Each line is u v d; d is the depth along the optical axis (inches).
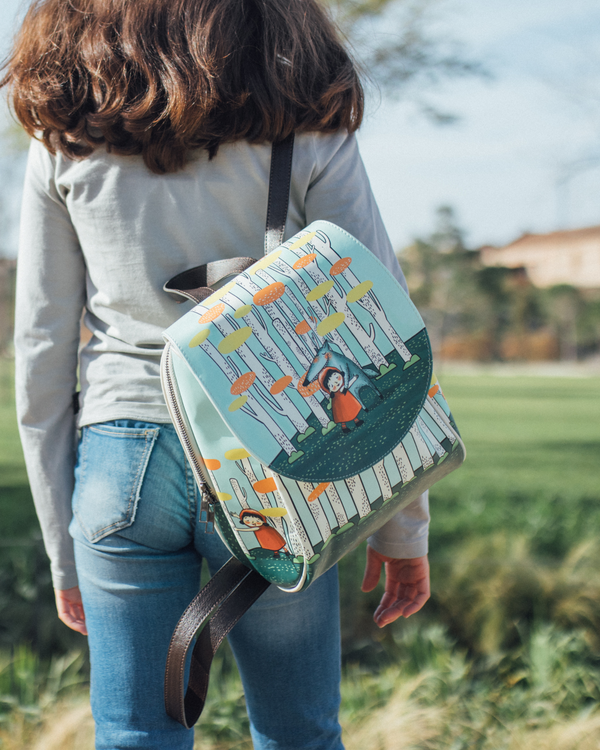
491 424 637.9
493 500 230.1
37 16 42.6
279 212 41.4
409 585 49.1
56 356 45.7
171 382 38.4
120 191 41.8
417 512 46.2
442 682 98.0
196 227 42.0
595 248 3171.8
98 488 42.9
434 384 40.7
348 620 116.8
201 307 37.6
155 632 43.5
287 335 37.2
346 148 44.6
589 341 2518.5
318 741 46.4
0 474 290.4
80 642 111.0
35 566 114.5
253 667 45.3
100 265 43.6
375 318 39.0
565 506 211.5
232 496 38.1
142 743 43.1
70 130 41.7
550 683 98.1
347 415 37.4
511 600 120.5
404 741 84.0
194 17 39.8
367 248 41.3
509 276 2417.6
